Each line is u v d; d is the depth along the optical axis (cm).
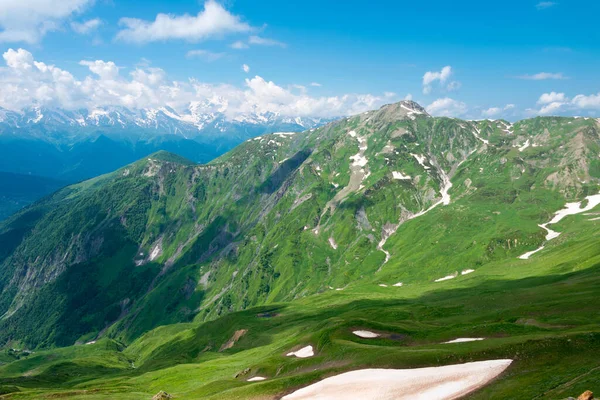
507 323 10950
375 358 9094
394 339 11650
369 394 7456
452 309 17562
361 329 12431
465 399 6612
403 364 8488
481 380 7088
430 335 11338
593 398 5144
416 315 17675
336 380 8481
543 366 7106
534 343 7800
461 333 10956
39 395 14375
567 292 16112
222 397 9144
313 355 11569
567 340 7644
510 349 7881
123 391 15012
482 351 8088
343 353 10225
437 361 8256
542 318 11912
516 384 6606
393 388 7481
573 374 6369
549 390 6022
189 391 12825
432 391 7075
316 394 8025
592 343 7462
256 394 8825
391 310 18888
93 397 12838
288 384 8906
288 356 12362
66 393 14475
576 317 11488
